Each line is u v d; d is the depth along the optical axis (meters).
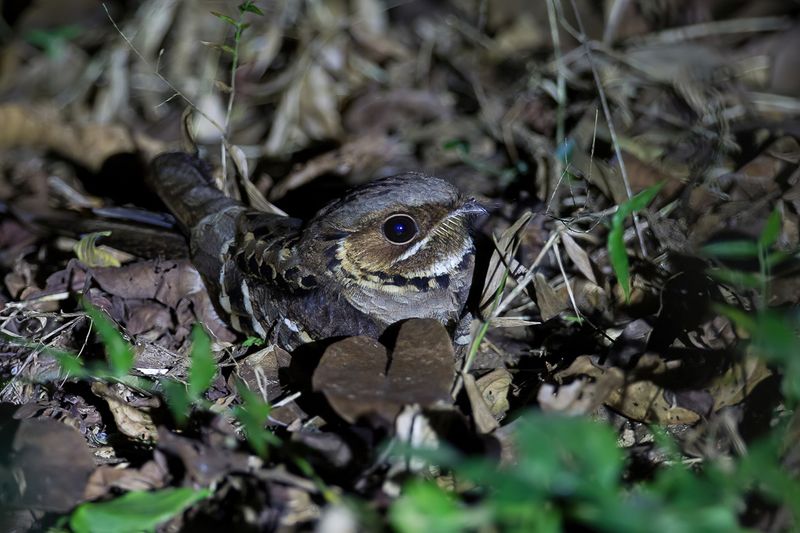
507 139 6.98
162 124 7.70
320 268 4.92
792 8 7.90
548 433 3.01
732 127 6.56
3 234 6.22
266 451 3.71
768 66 7.38
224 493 3.76
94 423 4.54
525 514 2.96
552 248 5.52
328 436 3.95
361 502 3.53
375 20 8.30
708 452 3.91
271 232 5.21
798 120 6.68
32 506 3.79
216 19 7.81
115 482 3.85
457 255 4.98
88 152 7.29
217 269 5.36
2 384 4.70
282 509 3.61
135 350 4.88
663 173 5.94
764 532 3.45
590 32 8.00
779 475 3.22
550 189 6.02
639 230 5.20
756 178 5.68
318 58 7.68
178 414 3.78
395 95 7.77
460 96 7.91
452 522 2.94
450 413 3.93
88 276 5.33
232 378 4.71
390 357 4.33
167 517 3.42
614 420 4.42
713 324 4.50
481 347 5.14
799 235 5.19
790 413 3.94
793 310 4.43
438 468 3.89
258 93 7.77
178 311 5.41
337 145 7.45
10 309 5.24
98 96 8.05
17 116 7.36
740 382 4.24
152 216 6.02
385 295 4.91
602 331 4.91
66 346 4.93
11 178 7.07
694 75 7.01
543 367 4.93
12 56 8.45
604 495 2.92
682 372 4.31
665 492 3.20
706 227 5.27
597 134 6.52
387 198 4.75
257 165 7.22
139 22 8.12
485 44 8.09
